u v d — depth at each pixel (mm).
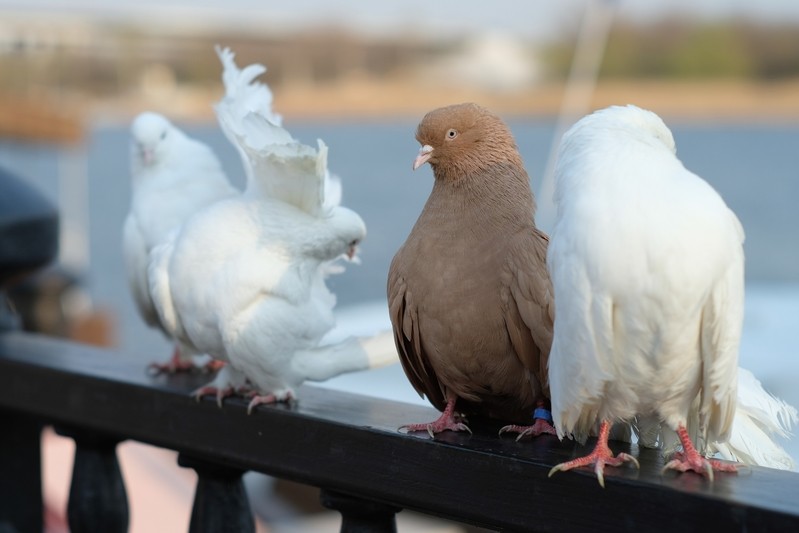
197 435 3049
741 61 31484
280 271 2920
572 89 8914
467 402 2994
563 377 2264
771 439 2629
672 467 2174
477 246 2742
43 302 10492
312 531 7711
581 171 2230
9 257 3703
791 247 23672
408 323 2824
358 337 3043
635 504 2080
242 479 3162
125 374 3387
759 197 31953
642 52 30234
